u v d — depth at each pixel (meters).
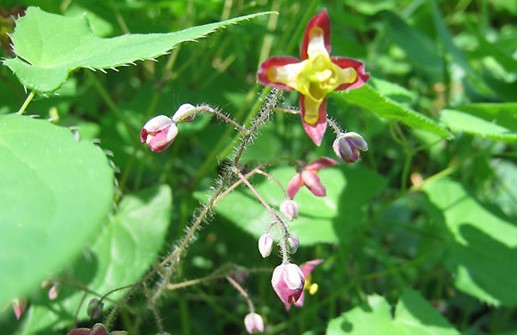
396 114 0.08
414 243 0.13
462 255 0.10
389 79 0.15
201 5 0.12
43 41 0.07
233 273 0.08
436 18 0.12
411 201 0.14
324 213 0.09
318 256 0.11
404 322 0.09
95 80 0.10
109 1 0.11
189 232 0.07
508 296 0.09
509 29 0.19
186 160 0.13
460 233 0.10
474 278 0.09
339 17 0.14
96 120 0.13
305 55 0.06
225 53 0.14
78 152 0.05
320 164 0.08
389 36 0.13
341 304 0.11
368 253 0.12
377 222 0.12
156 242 0.09
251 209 0.09
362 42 0.18
